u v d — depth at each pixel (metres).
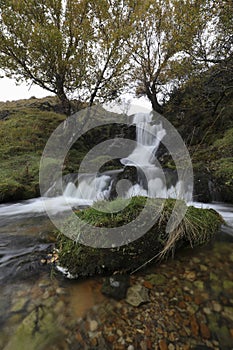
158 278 1.96
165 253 2.21
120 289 1.83
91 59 8.97
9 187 5.93
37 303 1.73
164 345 1.38
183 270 2.06
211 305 1.67
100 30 8.90
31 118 14.02
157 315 1.59
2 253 2.56
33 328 1.51
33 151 10.33
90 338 1.44
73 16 8.63
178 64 7.29
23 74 8.67
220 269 2.06
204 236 2.49
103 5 8.34
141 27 10.41
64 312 1.63
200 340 1.42
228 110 7.97
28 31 7.80
